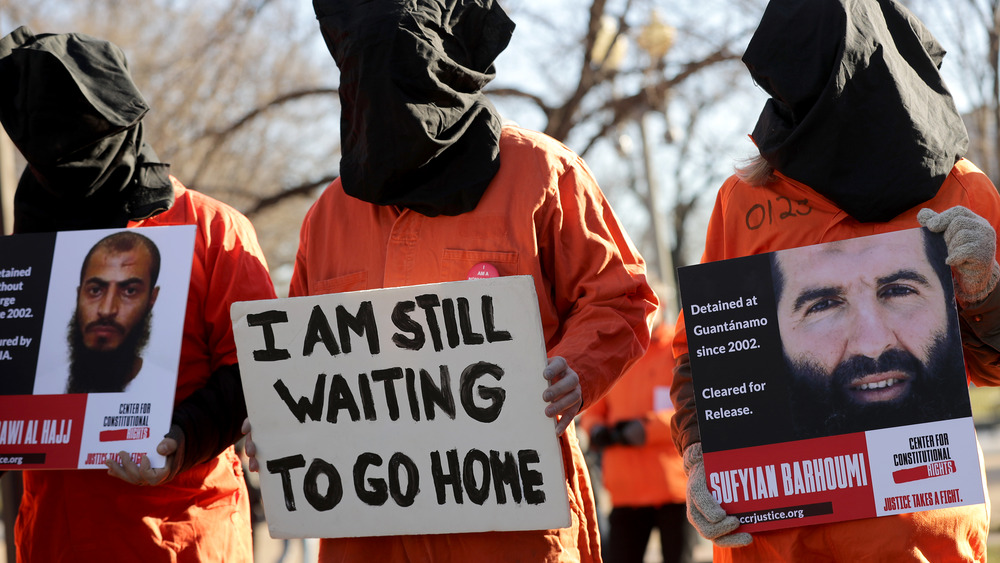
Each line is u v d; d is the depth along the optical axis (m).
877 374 2.62
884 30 2.82
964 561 2.65
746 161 3.00
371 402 2.76
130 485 3.22
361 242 3.04
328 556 2.91
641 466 6.26
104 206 3.38
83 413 3.08
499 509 2.67
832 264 2.67
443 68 2.84
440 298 2.70
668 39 9.93
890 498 2.60
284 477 2.83
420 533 2.73
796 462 2.65
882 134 2.72
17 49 3.29
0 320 3.19
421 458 2.73
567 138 10.45
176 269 3.14
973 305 2.62
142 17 11.80
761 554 2.77
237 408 3.21
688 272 2.76
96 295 3.16
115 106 3.26
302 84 12.02
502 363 2.66
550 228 2.91
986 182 2.78
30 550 3.27
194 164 11.65
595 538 2.95
